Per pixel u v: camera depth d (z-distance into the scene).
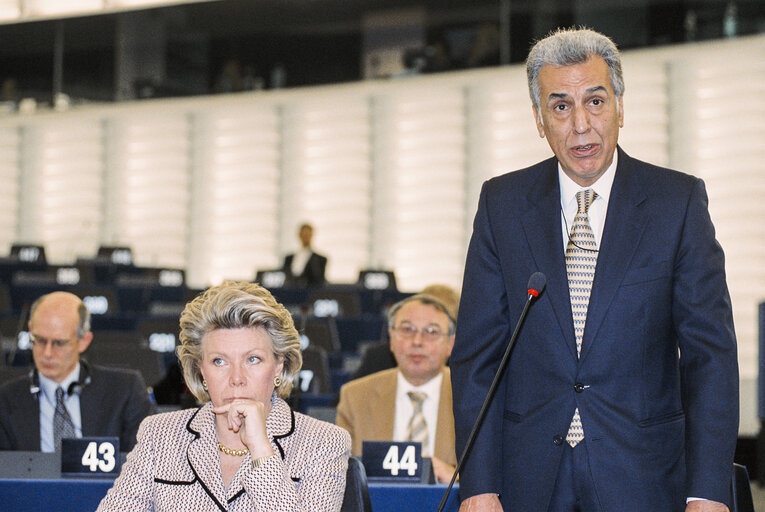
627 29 12.73
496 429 2.76
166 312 11.16
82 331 4.98
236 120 14.96
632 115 12.89
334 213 14.47
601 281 2.69
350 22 13.56
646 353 2.67
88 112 15.34
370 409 4.88
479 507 2.69
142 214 15.09
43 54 14.91
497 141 13.77
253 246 14.74
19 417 4.90
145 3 13.45
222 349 2.73
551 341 2.70
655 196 2.75
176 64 14.72
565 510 2.66
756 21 12.38
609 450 2.62
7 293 10.57
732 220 12.34
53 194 15.39
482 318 2.82
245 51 14.40
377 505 3.43
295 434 2.82
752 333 12.00
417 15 13.18
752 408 8.73
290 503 2.63
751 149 12.40
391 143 14.33
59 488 3.37
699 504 2.53
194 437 2.81
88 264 12.08
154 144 15.14
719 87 12.58
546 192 2.83
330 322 9.45
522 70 13.61
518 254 2.79
